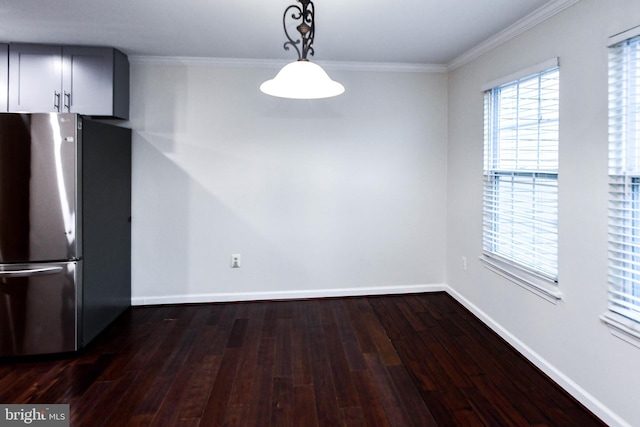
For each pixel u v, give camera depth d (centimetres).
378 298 378
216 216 362
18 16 251
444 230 386
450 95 370
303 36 171
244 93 355
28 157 252
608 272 190
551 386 226
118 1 230
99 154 290
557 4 220
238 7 238
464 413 202
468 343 282
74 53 305
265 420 196
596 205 197
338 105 367
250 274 370
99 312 294
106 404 208
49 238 257
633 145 180
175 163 353
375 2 231
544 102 239
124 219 336
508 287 279
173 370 244
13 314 254
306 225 372
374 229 379
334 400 213
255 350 271
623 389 182
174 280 362
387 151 375
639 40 174
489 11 242
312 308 353
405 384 228
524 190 259
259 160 362
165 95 347
